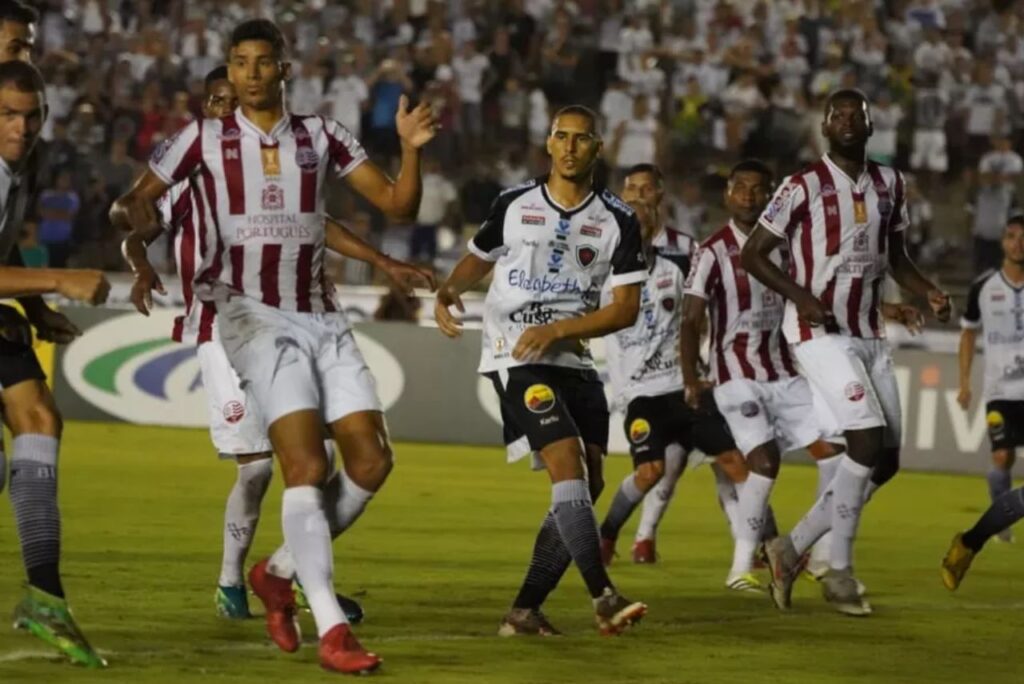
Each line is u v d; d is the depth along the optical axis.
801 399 29.78
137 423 59.38
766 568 31.75
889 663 21.53
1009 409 38.94
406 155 19.80
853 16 84.44
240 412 22.75
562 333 21.55
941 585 30.34
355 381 19.72
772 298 29.56
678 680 19.61
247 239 19.53
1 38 20.72
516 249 22.06
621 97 77.81
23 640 20.39
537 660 20.58
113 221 19.53
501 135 77.38
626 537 37.09
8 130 18.56
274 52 19.44
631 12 82.56
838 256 26.58
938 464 55.41
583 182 22.09
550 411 21.69
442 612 24.53
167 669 18.95
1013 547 37.91
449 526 36.56
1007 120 83.31
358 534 34.47
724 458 30.81
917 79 83.94
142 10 80.62
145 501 38.69
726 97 79.31
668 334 31.34
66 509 36.62
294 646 20.05
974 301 39.28
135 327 59.56
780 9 85.06
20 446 18.92
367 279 69.69
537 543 22.59
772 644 22.75
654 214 31.47
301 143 19.67
